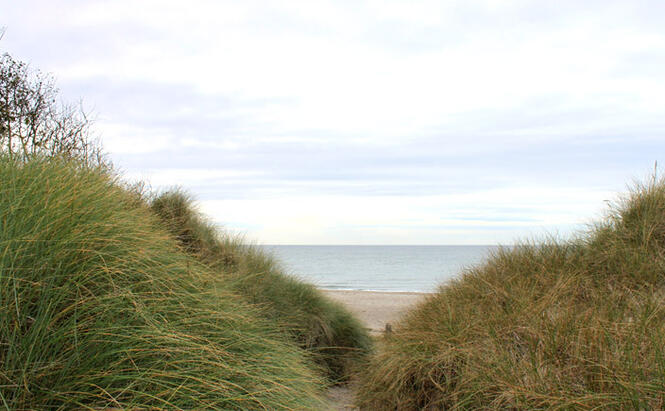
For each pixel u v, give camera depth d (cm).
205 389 273
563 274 557
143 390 247
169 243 501
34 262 255
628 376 296
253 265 823
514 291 535
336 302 888
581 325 377
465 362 419
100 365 248
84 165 433
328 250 16862
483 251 713
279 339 516
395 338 554
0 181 303
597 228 654
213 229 858
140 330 273
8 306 236
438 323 517
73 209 293
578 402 290
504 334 430
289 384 349
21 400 213
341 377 688
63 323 253
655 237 575
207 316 349
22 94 760
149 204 755
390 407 465
